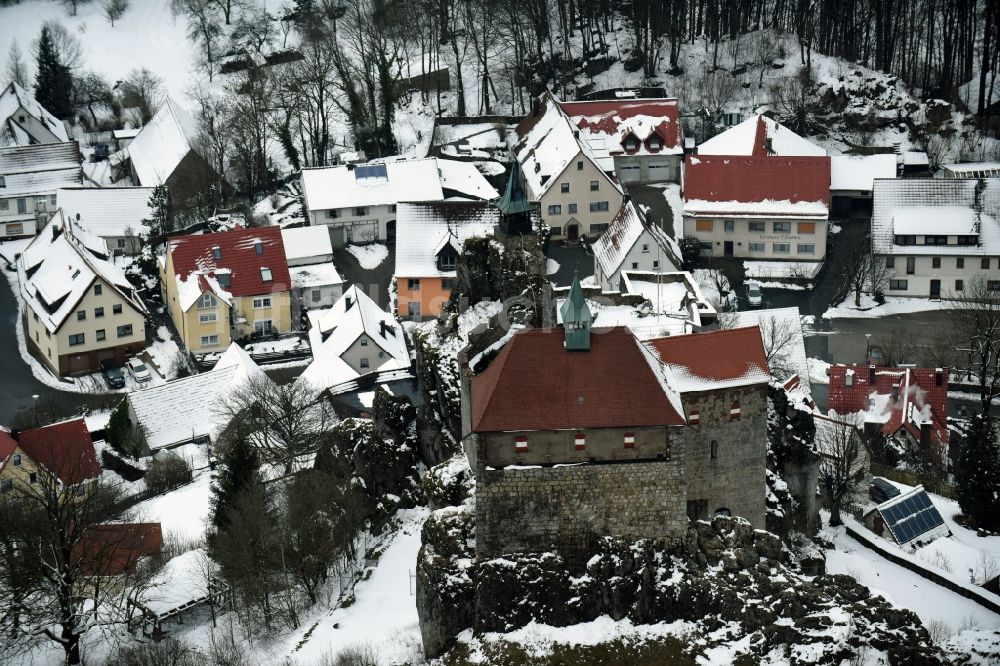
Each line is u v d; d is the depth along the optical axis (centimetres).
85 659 12794
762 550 11800
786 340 17500
